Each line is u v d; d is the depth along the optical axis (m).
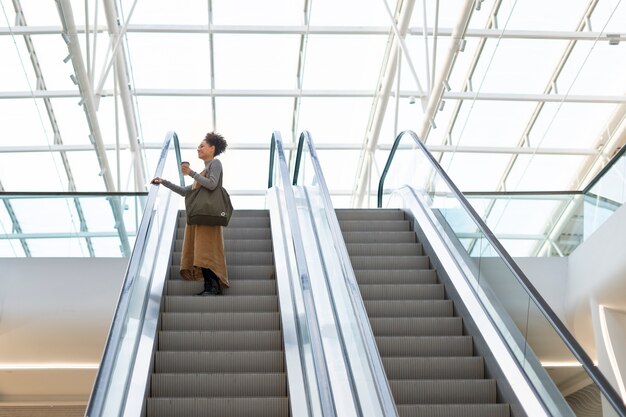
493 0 18.27
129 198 10.95
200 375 6.30
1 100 19.59
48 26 18.12
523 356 6.05
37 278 10.38
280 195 10.02
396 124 19.12
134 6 17.73
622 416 4.50
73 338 10.41
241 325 7.20
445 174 8.52
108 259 10.50
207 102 20.70
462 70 19.34
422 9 18.88
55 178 21.84
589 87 18.66
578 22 17.83
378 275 8.30
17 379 11.73
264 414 5.98
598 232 10.15
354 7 18.89
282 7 18.89
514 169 21.17
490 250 6.88
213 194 7.82
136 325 6.40
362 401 5.61
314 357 5.41
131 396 5.68
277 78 20.19
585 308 10.58
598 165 20.11
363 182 22.27
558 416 5.42
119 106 20.88
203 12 18.84
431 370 6.63
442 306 7.66
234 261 8.67
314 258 7.77
